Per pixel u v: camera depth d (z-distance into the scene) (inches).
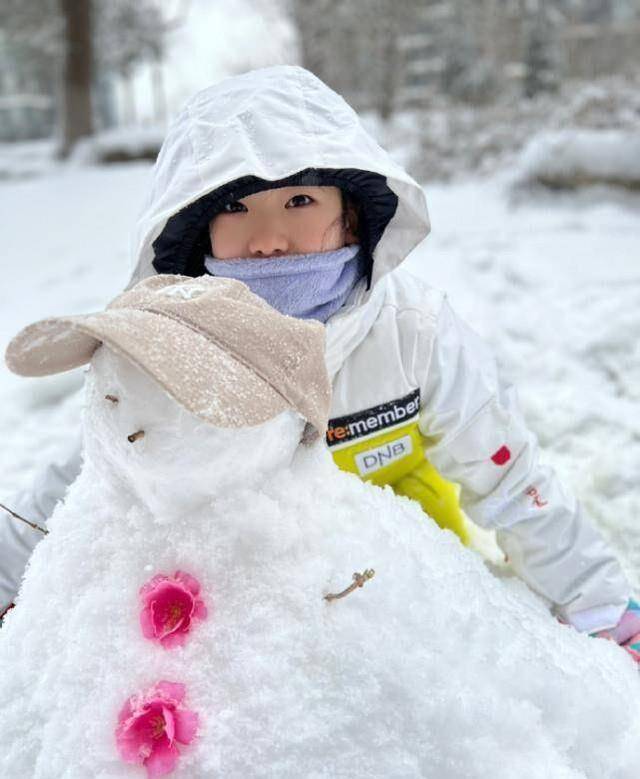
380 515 43.6
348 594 39.1
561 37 624.7
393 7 605.3
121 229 291.4
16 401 120.3
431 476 62.1
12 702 40.6
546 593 58.6
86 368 41.4
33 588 43.0
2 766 39.3
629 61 605.0
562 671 42.6
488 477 58.0
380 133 438.3
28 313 174.9
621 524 78.8
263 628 37.7
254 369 37.1
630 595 58.7
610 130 300.0
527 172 273.1
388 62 605.6
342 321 52.8
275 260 51.4
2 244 279.6
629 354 122.9
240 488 39.8
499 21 676.7
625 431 97.3
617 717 42.8
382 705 37.0
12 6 729.6
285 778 35.5
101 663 38.4
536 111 375.6
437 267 179.3
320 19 685.9
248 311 38.2
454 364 56.6
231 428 35.6
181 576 38.8
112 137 561.6
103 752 36.9
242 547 39.2
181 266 57.9
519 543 58.9
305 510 40.7
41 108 1000.9
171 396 33.9
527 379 115.7
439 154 363.6
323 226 52.9
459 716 37.6
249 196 51.9
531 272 171.0
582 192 261.6
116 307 39.8
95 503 42.8
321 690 36.9
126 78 847.1
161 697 36.4
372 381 55.3
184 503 39.4
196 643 37.8
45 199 392.2
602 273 168.6
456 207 275.1
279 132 51.0
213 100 54.1
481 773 36.9
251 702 36.4
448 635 39.9
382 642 38.2
